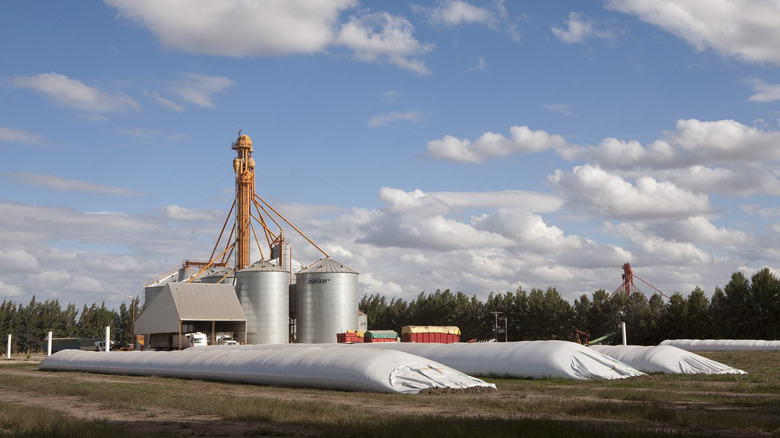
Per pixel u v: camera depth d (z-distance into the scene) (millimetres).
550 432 18125
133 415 25266
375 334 118625
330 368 37719
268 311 118375
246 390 37688
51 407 28969
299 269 143250
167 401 29234
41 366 69688
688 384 37312
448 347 50406
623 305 151375
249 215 133000
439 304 172625
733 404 27062
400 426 19641
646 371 45719
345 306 121625
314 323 121188
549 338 159750
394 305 183875
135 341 118125
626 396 29953
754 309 128125
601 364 43406
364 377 35156
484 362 46188
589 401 27531
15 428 20766
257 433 19922
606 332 150875
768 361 64938
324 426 20703
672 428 20047
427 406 27125
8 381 47188
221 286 114562
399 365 35906
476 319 172500
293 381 39875
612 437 17266
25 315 192125
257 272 119062
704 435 18609
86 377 54250
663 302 160250
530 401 28281
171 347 112000
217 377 46531
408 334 120438
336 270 122125
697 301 135375
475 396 31781
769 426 19734
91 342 173375
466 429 18656
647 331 142375
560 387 36250
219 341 110562
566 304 157375
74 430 19766
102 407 28125
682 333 136000
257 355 45062
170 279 140625
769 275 127812
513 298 168750
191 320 106375
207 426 21828
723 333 130500
